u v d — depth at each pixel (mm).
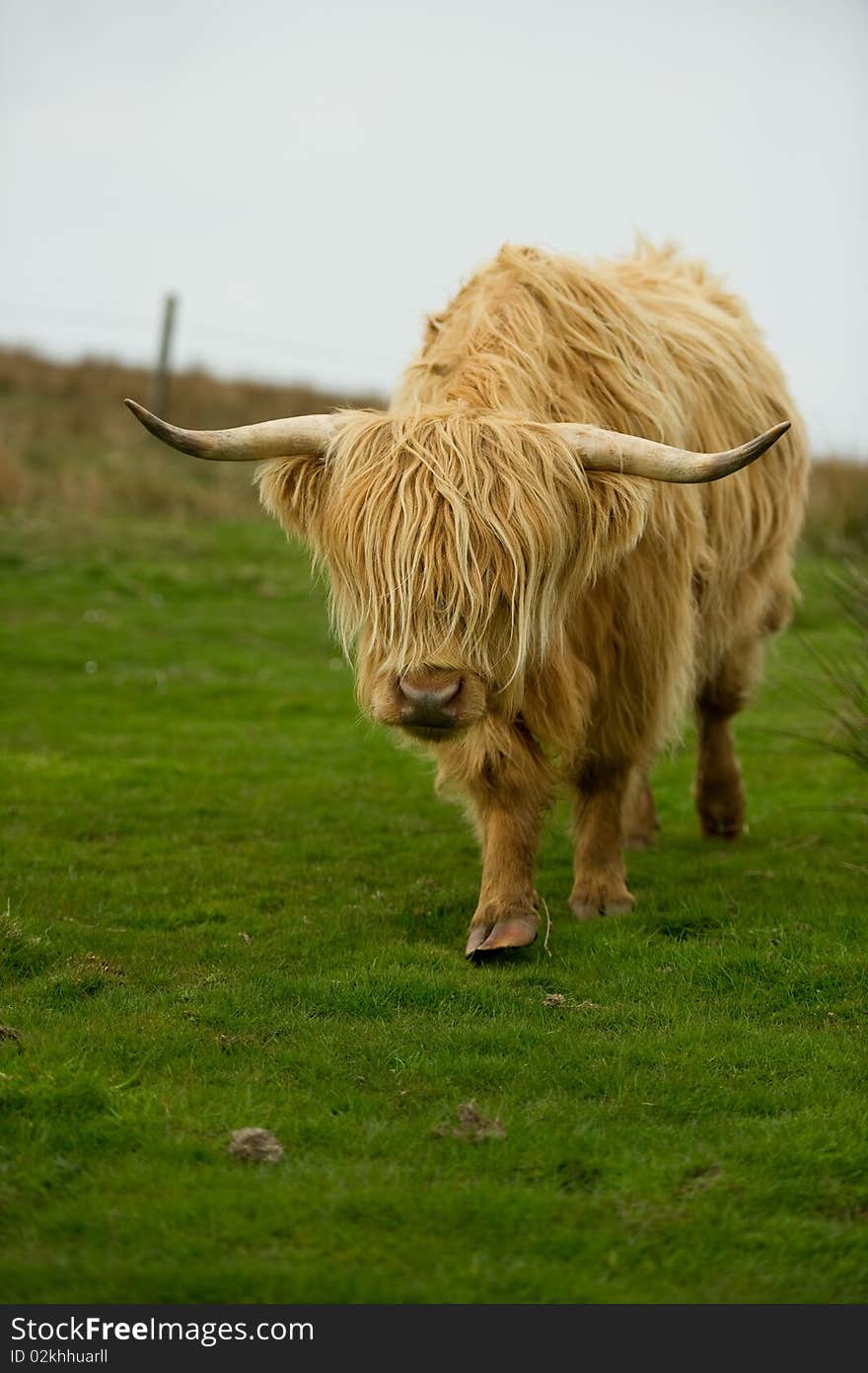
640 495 6078
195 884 8266
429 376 7070
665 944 7043
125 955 6965
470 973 6621
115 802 10344
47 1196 4516
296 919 7574
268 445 6309
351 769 11844
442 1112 5117
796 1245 4281
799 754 12609
